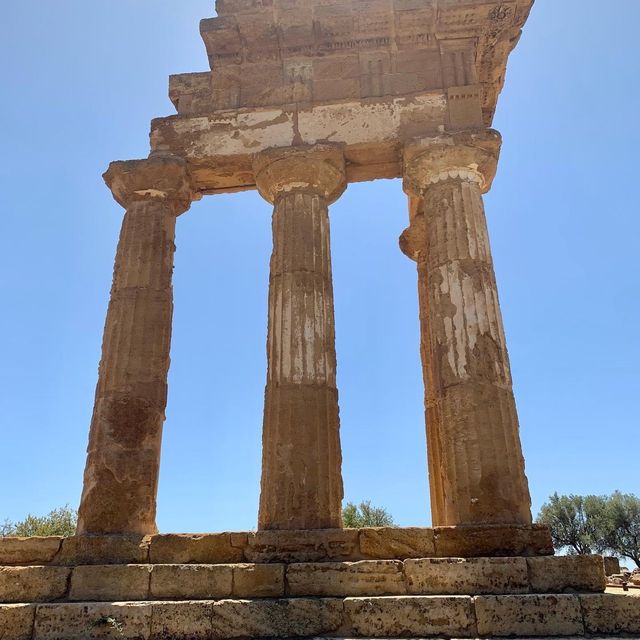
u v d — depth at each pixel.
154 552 10.65
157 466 12.32
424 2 15.15
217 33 15.58
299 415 11.66
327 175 13.92
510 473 11.01
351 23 15.37
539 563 9.67
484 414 11.34
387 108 14.71
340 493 11.47
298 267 12.94
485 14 15.03
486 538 10.27
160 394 12.70
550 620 8.86
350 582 9.77
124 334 12.82
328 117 14.77
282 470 11.29
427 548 10.29
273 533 10.56
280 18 15.38
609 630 8.78
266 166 14.07
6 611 9.27
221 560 10.53
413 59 15.31
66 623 9.20
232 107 15.24
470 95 14.65
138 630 9.16
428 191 13.61
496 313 12.35
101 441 11.97
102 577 10.02
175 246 14.55
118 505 11.55
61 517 37.12
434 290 12.70
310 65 15.49
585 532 49.78
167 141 15.05
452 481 11.22
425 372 16.53
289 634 9.10
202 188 15.49
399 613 9.07
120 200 14.65
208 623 9.19
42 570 10.10
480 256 12.76
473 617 8.95
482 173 13.69
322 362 12.22
